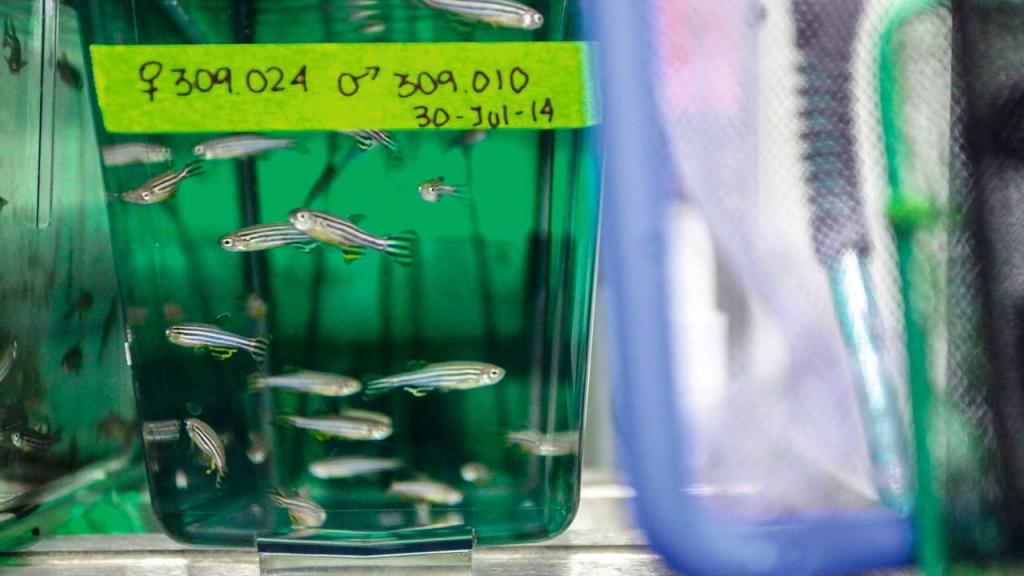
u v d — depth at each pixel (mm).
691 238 288
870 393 292
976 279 283
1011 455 281
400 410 305
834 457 295
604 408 327
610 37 281
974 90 281
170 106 290
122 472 354
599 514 320
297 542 298
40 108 337
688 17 284
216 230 298
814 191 290
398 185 294
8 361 334
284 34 287
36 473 344
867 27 287
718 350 291
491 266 299
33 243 344
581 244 297
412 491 306
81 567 316
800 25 287
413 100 289
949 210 285
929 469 285
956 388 285
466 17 282
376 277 300
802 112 289
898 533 292
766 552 292
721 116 287
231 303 302
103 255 359
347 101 289
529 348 302
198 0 286
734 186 289
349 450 306
